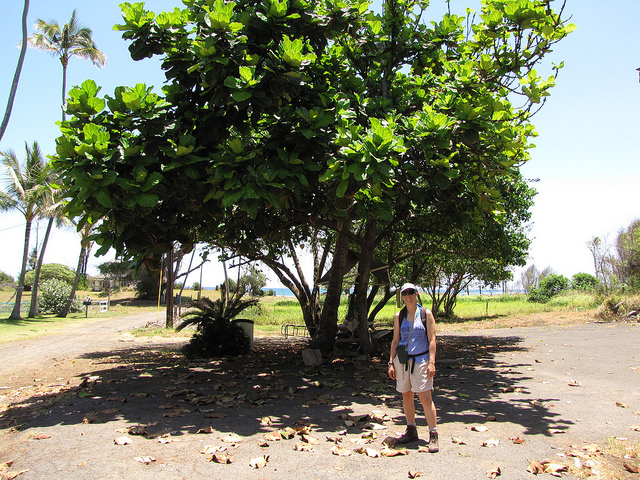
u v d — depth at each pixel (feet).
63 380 27.20
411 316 15.03
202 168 21.67
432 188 28.07
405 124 22.75
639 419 17.11
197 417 18.26
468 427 16.53
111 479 12.24
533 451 13.96
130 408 19.67
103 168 17.92
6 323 78.18
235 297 40.86
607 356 32.01
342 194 19.02
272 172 20.34
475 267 72.69
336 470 12.69
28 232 89.35
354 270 50.62
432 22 31.60
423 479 11.97
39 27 86.53
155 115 19.72
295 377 26.94
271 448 14.53
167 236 22.62
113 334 63.93
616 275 82.64
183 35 22.85
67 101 19.51
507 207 53.98
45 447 14.70
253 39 22.45
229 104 20.31
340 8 23.77
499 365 30.45
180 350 42.78
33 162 89.81
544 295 122.72
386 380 25.66
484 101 23.71
